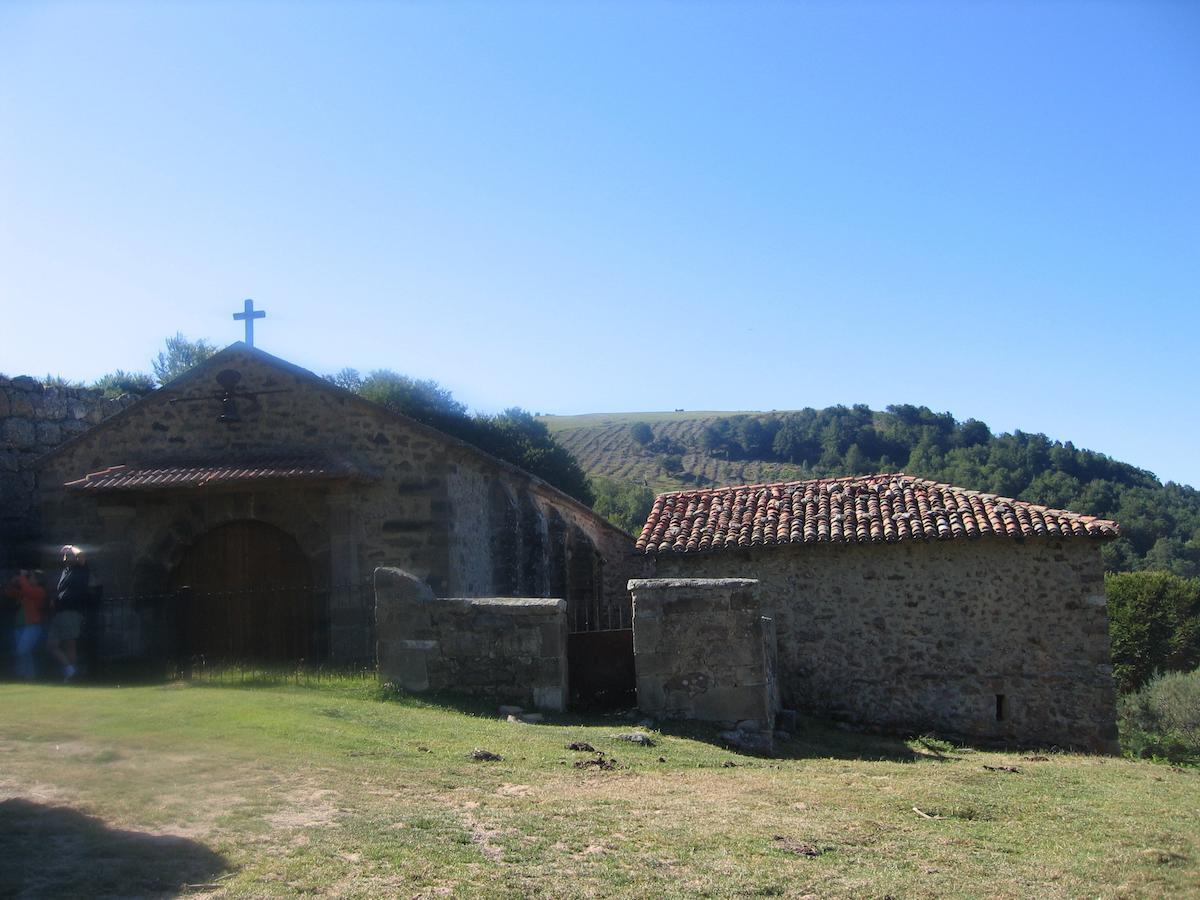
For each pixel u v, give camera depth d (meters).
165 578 17.53
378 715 11.29
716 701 12.75
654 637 12.94
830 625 18.31
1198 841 8.74
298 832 6.79
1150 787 11.94
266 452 18.09
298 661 16.22
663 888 6.32
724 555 19.02
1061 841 8.45
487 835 7.09
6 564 19.23
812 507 19.52
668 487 73.00
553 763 9.69
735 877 6.61
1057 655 17.33
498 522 20.59
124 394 24.86
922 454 73.44
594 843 7.12
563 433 89.94
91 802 7.12
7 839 6.29
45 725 9.40
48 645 15.21
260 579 17.53
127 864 6.00
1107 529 17.05
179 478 16.70
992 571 17.75
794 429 83.06
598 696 14.15
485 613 13.16
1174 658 38.97
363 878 6.04
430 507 17.69
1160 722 29.58
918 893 6.65
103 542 17.64
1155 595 39.41
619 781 9.23
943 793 9.95
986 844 8.12
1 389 19.98
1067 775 12.56
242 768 8.29
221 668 14.93
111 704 10.67
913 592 18.02
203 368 18.47
